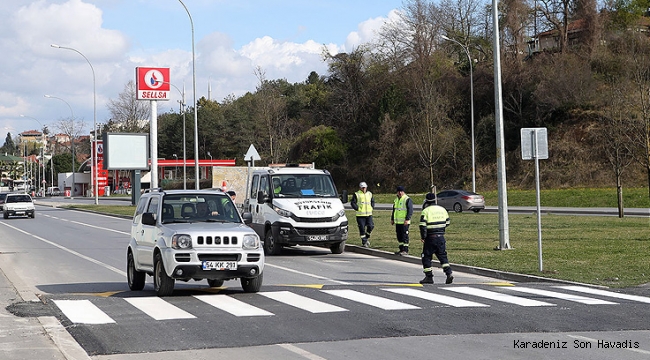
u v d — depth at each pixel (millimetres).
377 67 83438
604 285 14172
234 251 12367
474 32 77812
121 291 13945
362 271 17500
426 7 75500
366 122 83062
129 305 11758
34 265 19000
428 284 14844
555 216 37781
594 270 16141
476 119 71688
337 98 87562
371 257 21219
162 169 109312
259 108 95188
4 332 9391
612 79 60156
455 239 24562
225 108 117938
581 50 65625
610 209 44594
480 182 65750
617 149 36219
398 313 10945
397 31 78562
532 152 16344
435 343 8789
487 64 72000
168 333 9422
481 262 17922
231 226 12883
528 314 10852
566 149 61406
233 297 12680
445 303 11961
